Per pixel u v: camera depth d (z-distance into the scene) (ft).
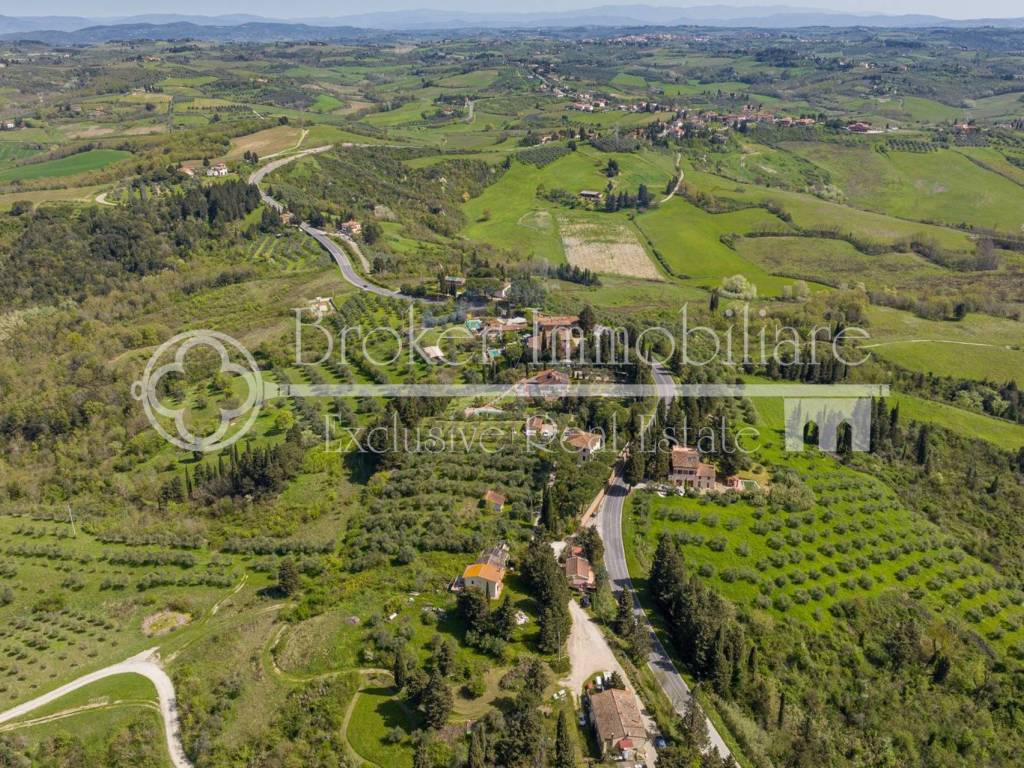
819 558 384.47
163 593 344.90
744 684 306.55
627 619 319.68
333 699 276.82
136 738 260.01
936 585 378.73
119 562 368.89
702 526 399.24
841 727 309.22
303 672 292.20
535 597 333.21
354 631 310.04
